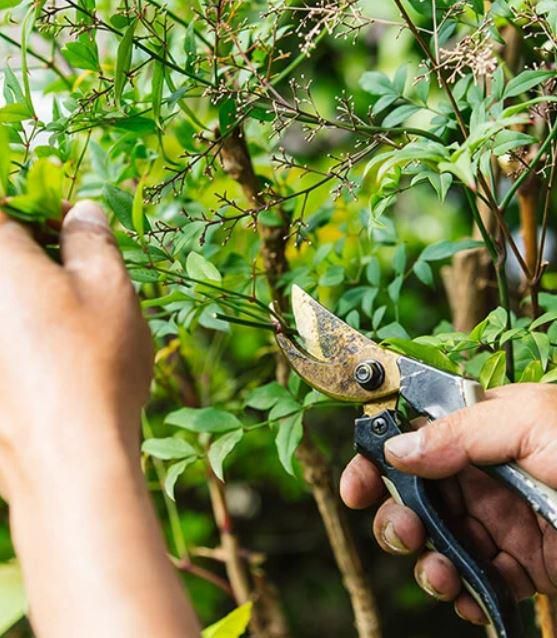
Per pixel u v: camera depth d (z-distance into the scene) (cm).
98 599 59
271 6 101
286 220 118
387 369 95
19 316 66
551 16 96
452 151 85
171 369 145
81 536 60
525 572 110
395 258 118
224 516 150
